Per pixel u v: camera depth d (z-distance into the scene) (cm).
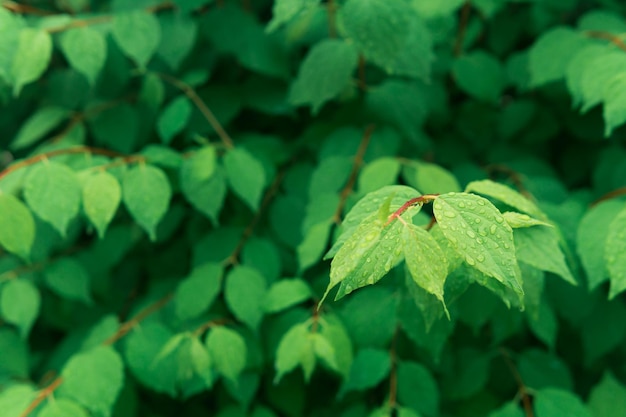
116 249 97
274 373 93
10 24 89
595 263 83
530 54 93
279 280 94
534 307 79
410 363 88
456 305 82
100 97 99
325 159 93
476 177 96
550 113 101
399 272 81
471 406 93
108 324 92
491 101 97
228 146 93
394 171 88
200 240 94
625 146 100
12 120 106
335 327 85
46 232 95
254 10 102
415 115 95
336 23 96
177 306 90
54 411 83
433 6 93
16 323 92
